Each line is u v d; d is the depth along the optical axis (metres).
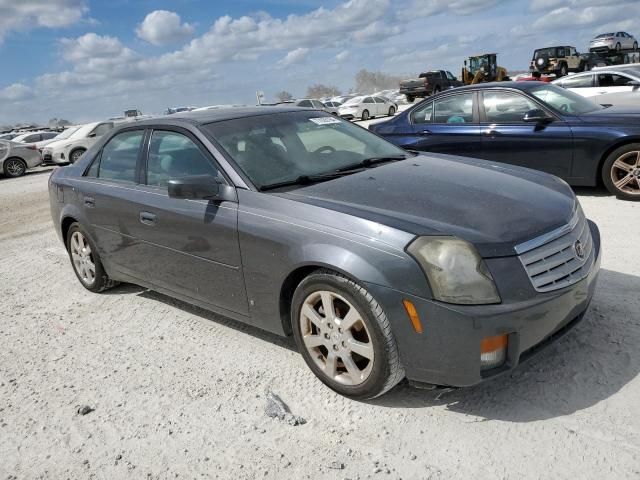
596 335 3.38
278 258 3.14
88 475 2.69
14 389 3.57
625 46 35.47
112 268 4.73
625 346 3.23
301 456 2.66
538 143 6.89
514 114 7.12
